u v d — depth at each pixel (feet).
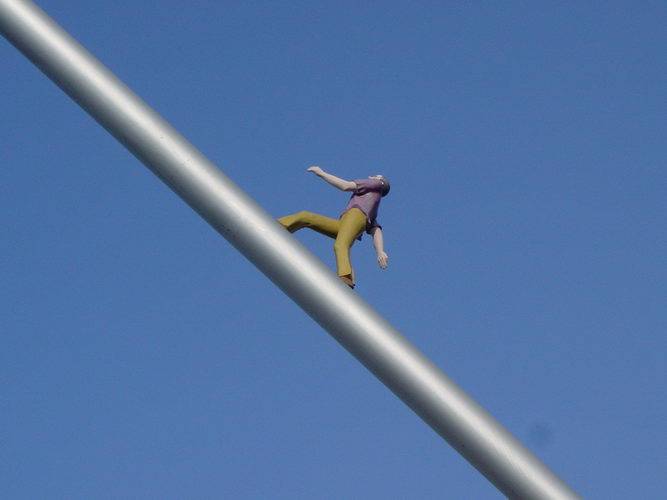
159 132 61.26
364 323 59.47
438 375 58.85
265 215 60.95
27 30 62.18
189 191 61.05
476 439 57.41
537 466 57.11
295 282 60.18
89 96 61.82
